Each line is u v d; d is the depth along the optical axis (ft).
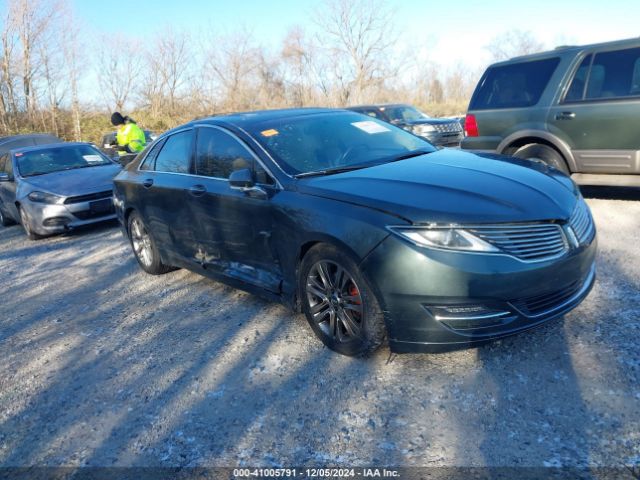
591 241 11.05
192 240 15.72
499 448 8.23
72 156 32.12
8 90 86.63
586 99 20.26
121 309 16.19
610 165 20.06
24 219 28.84
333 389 10.35
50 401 11.27
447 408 9.34
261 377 11.10
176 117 100.94
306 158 13.12
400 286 9.80
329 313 11.57
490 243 9.59
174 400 10.66
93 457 9.23
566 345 10.81
